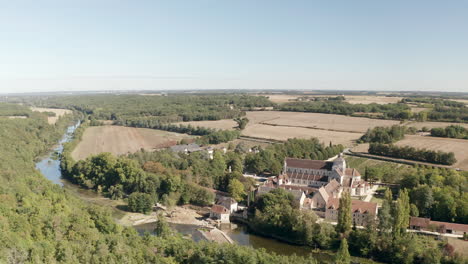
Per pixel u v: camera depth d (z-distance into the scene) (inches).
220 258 5575.8
